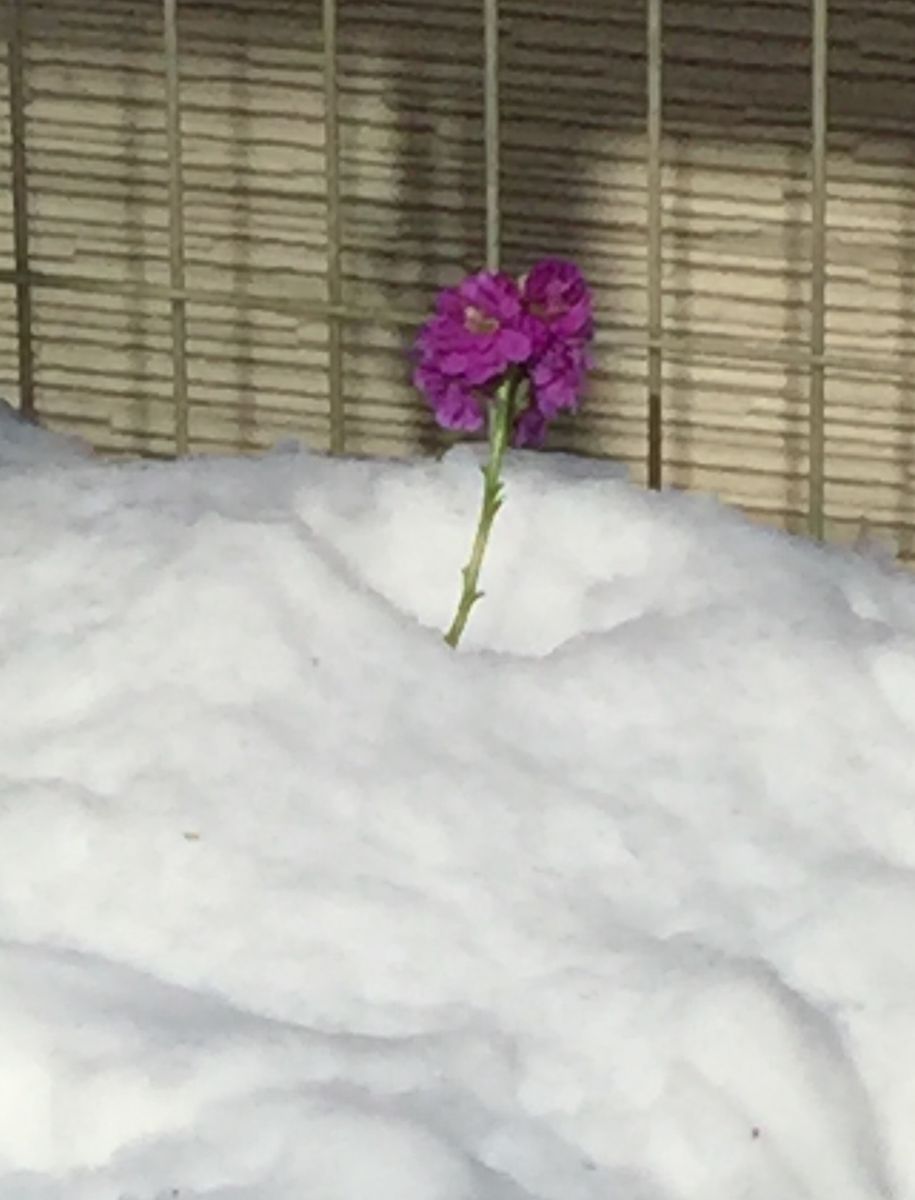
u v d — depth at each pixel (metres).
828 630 0.52
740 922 0.46
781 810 0.48
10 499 0.57
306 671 0.50
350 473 0.58
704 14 0.67
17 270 0.66
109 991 0.44
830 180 0.67
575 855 0.47
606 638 0.52
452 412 0.53
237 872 0.46
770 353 0.61
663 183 0.69
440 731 0.49
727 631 0.52
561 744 0.49
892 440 0.68
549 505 0.56
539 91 0.69
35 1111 0.42
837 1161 0.42
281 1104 0.41
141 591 0.52
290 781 0.48
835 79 0.67
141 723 0.49
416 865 0.46
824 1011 0.45
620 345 0.62
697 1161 0.41
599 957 0.45
